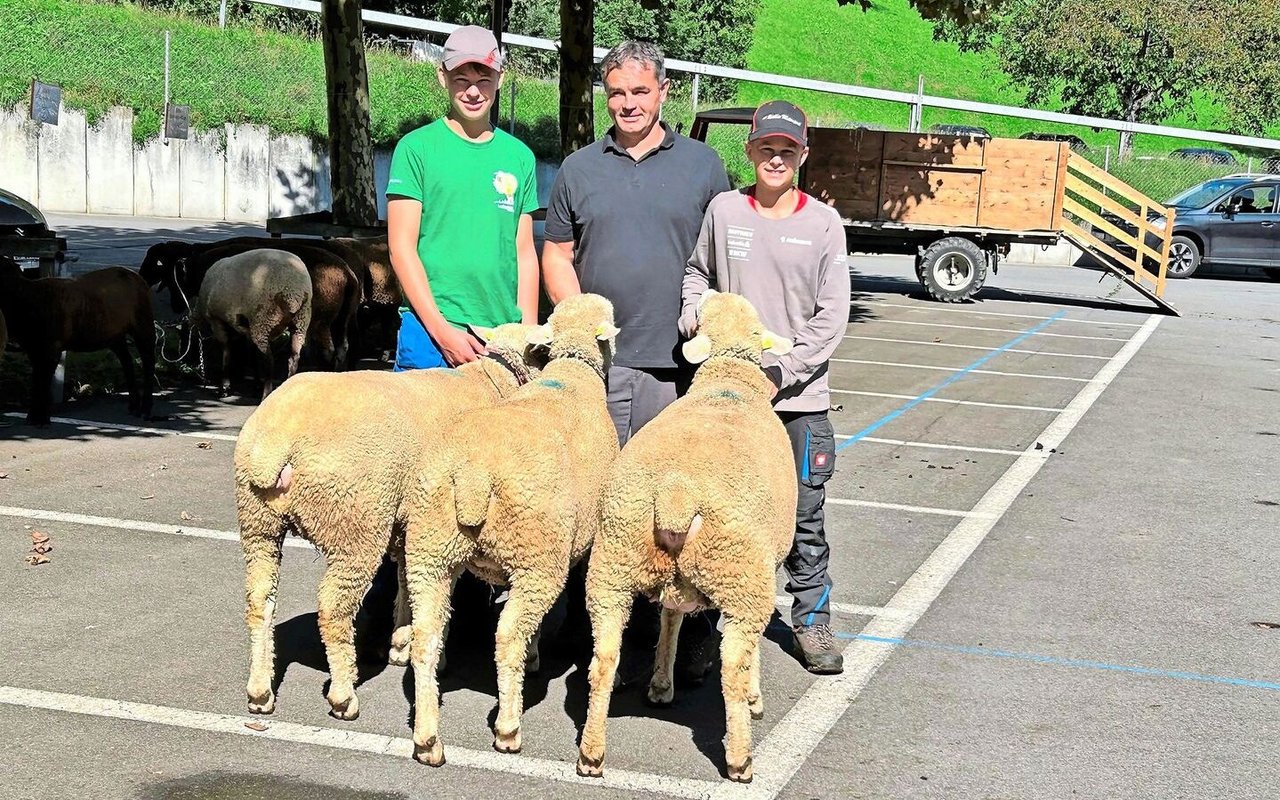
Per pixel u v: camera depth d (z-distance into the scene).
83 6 27.86
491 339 5.02
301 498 4.21
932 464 9.16
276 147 28.11
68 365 11.16
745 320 4.78
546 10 36.12
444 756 4.18
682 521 3.82
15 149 25.70
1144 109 39.28
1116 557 6.89
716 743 4.42
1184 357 15.24
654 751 4.32
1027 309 20.16
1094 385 12.99
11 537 6.36
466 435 4.05
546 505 4.04
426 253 5.24
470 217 5.20
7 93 25.41
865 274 25.72
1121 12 36.66
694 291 5.17
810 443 5.11
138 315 9.52
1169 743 4.52
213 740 4.23
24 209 13.53
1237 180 27.16
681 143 5.29
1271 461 9.55
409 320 5.38
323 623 4.36
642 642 5.34
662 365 5.26
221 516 6.93
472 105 5.13
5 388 10.23
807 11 60.78
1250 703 4.92
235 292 10.03
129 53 27.45
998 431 10.49
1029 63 39.50
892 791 4.07
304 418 4.22
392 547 4.73
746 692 4.03
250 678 4.41
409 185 5.15
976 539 7.19
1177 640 5.62
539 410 4.32
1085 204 29.53
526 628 4.15
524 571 4.09
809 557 5.14
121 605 5.47
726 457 3.97
